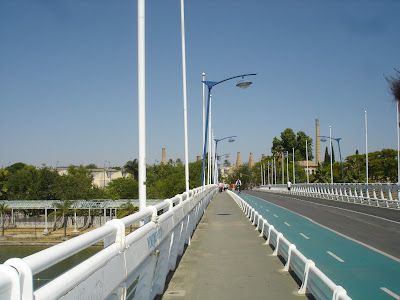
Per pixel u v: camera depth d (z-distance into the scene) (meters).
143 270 6.25
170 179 97.69
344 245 14.82
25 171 68.50
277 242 12.59
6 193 65.56
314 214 28.25
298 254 9.20
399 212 28.81
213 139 74.88
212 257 12.20
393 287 8.91
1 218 54.94
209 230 18.91
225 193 71.69
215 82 33.19
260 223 18.39
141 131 9.01
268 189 96.81
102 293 3.74
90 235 3.61
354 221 23.44
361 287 8.92
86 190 66.75
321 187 55.97
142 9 9.37
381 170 81.69
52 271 8.56
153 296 7.55
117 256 4.30
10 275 2.23
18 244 41.00
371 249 13.92
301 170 141.88
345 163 89.06
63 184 65.44
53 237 44.84
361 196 40.50
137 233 5.28
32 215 57.22
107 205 50.81
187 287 8.73
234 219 24.41
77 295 3.16
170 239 8.70
